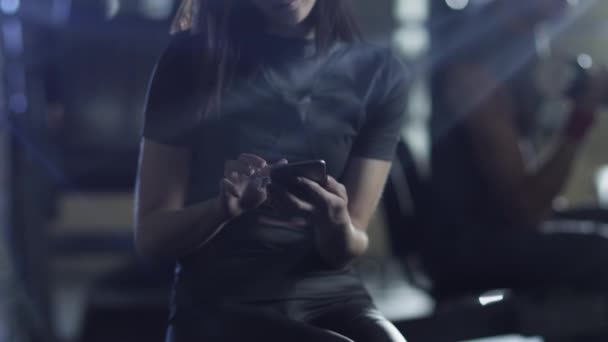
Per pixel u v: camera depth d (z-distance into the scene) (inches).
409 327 68.2
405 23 192.2
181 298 51.9
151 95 53.0
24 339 101.3
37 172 102.0
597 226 85.0
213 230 49.1
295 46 54.2
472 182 78.3
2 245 101.7
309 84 54.1
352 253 52.6
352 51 56.0
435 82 80.9
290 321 48.0
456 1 82.0
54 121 114.5
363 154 56.6
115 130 118.8
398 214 83.7
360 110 55.1
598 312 73.7
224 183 47.4
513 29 80.0
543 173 79.4
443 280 79.8
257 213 52.3
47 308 103.1
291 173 47.7
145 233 51.0
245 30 54.2
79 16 114.0
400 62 58.4
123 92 120.1
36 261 102.4
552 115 83.1
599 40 166.1
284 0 51.4
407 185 82.4
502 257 77.0
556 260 76.5
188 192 53.5
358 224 54.9
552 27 83.4
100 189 120.2
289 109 53.2
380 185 56.7
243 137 52.6
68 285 166.2
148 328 80.1
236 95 52.9
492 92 77.9
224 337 48.1
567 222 90.3
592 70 80.3
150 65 120.6
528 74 81.0
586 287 75.9
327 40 54.9
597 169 171.9
